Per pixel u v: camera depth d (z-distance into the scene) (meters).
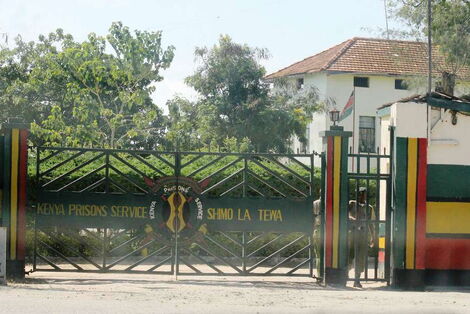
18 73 47.06
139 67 43.81
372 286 16.53
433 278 16.47
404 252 16.22
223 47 49.06
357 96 49.12
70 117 50.88
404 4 43.78
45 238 19.48
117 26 44.31
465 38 41.81
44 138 37.62
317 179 20.91
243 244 16.42
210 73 48.88
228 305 12.48
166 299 13.03
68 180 20.05
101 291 13.99
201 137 47.25
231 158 21.59
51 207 16.14
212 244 20.28
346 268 16.14
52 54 43.38
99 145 38.44
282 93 48.81
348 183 16.17
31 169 19.97
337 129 16.17
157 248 20.02
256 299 13.41
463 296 15.01
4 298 12.50
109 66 41.66
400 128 16.27
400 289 16.14
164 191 16.28
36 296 12.91
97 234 19.73
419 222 16.27
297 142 51.03
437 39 42.38
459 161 16.52
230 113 48.16
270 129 47.09
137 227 16.20
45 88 50.97
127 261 19.84
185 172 20.45
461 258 16.53
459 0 42.31
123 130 44.47
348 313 11.84
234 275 16.28
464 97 17.08
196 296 13.56
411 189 16.25
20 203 15.77
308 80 51.16
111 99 42.16
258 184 20.75
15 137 15.80
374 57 50.06
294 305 12.71
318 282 16.33
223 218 16.28
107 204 16.19
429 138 16.36
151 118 40.50
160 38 44.78
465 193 16.52
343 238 16.11
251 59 49.09
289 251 20.44
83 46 42.00
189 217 16.25
